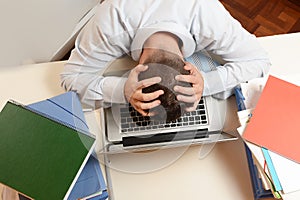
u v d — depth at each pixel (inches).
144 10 34.6
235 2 63.9
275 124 29.8
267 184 28.0
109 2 36.0
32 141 28.3
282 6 63.9
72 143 28.1
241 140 32.8
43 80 36.0
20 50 44.3
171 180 31.7
